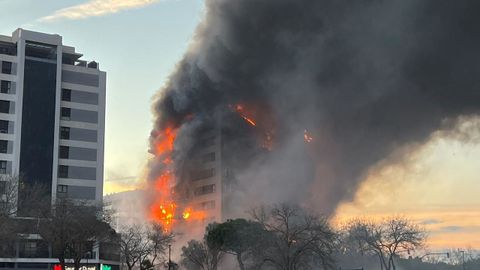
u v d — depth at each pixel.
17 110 121.62
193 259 104.50
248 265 107.69
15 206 90.50
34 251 110.44
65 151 125.06
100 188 126.50
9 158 119.00
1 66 122.50
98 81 132.00
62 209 92.44
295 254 88.25
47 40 126.88
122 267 121.94
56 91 125.81
